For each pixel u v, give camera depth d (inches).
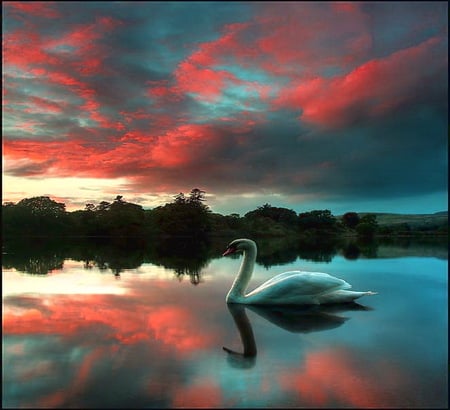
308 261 756.0
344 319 333.4
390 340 274.4
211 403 182.4
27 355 238.7
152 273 584.1
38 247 1061.8
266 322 321.7
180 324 311.0
